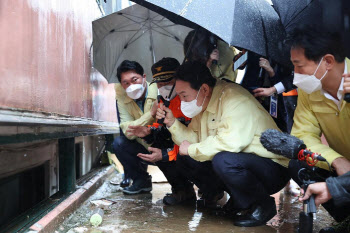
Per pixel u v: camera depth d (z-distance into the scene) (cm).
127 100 346
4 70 162
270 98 269
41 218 219
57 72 249
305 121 210
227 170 226
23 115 181
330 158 186
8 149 236
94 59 351
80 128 313
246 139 229
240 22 200
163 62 282
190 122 279
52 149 329
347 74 163
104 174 427
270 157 236
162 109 269
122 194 355
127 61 313
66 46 275
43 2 218
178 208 292
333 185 161
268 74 282
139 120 326
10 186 260
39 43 211
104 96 474
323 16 219
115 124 572
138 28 348
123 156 347
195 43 286
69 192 300
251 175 231
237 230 230
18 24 179
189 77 240
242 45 193
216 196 294
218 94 250
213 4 195
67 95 277
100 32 342
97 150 542
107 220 255
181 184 312
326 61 175
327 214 274
